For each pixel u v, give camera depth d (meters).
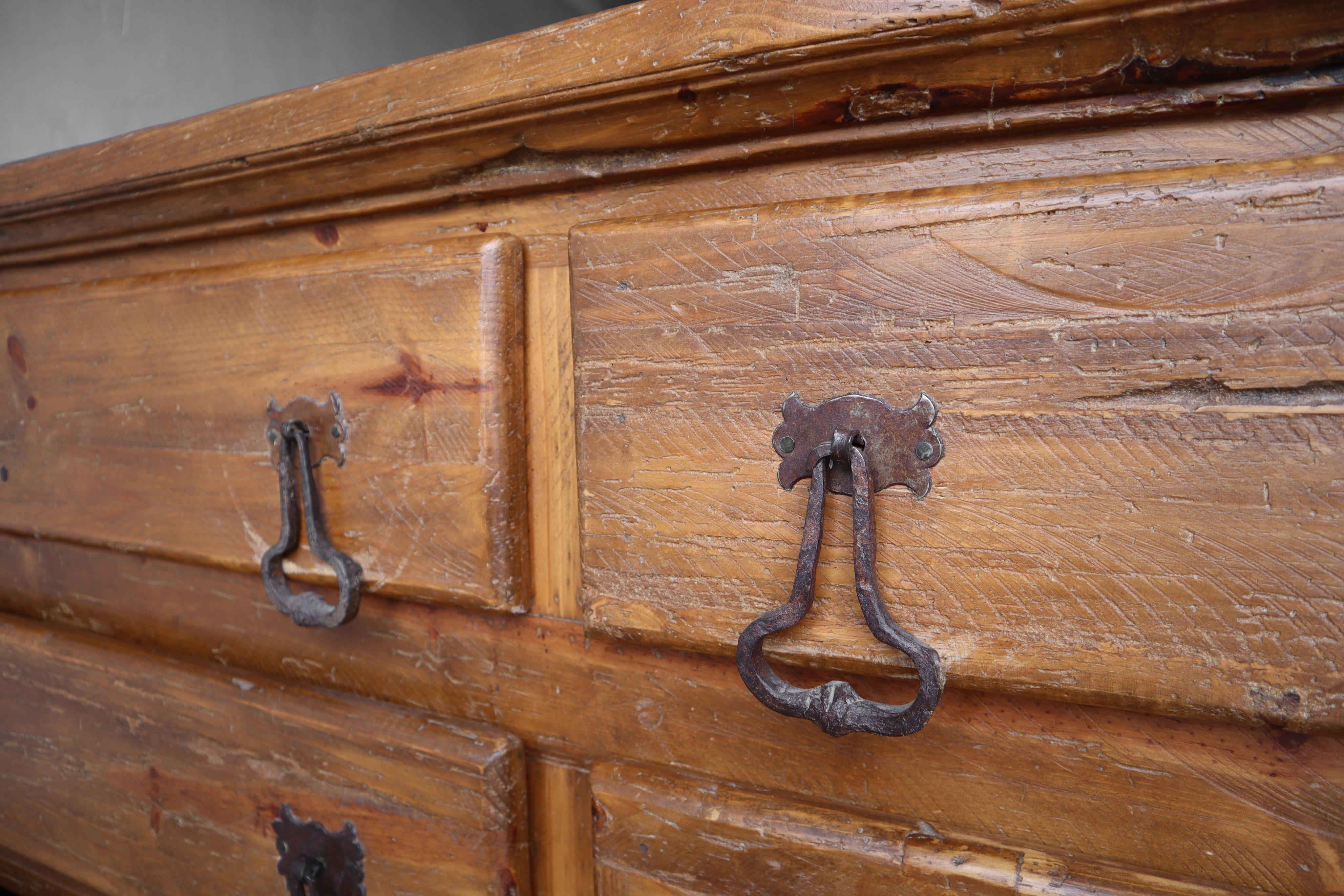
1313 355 0.32
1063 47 0.34
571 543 0.52
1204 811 0.38
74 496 0.73
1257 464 0.34
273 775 0.64
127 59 1.13
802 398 0.42
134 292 0.65
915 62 0.36
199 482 0.64
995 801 0.43
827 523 0.42
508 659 0.56
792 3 0.37
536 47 0.44
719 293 0.43
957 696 0.43
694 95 0.41
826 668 0.42
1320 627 0.33
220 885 0.68
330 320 0.56
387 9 1.42
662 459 0.45
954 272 0.38
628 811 0.50
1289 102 0.34
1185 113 0.35
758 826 0.46
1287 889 0.37
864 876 0.44
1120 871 0.40
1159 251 0.34
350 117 0.50
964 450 0.38
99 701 0.74
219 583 0.69
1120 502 0.36
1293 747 0.36
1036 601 0.38
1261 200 0.33
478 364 0.50
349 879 0.61
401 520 0.55
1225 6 0.31
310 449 0.57
